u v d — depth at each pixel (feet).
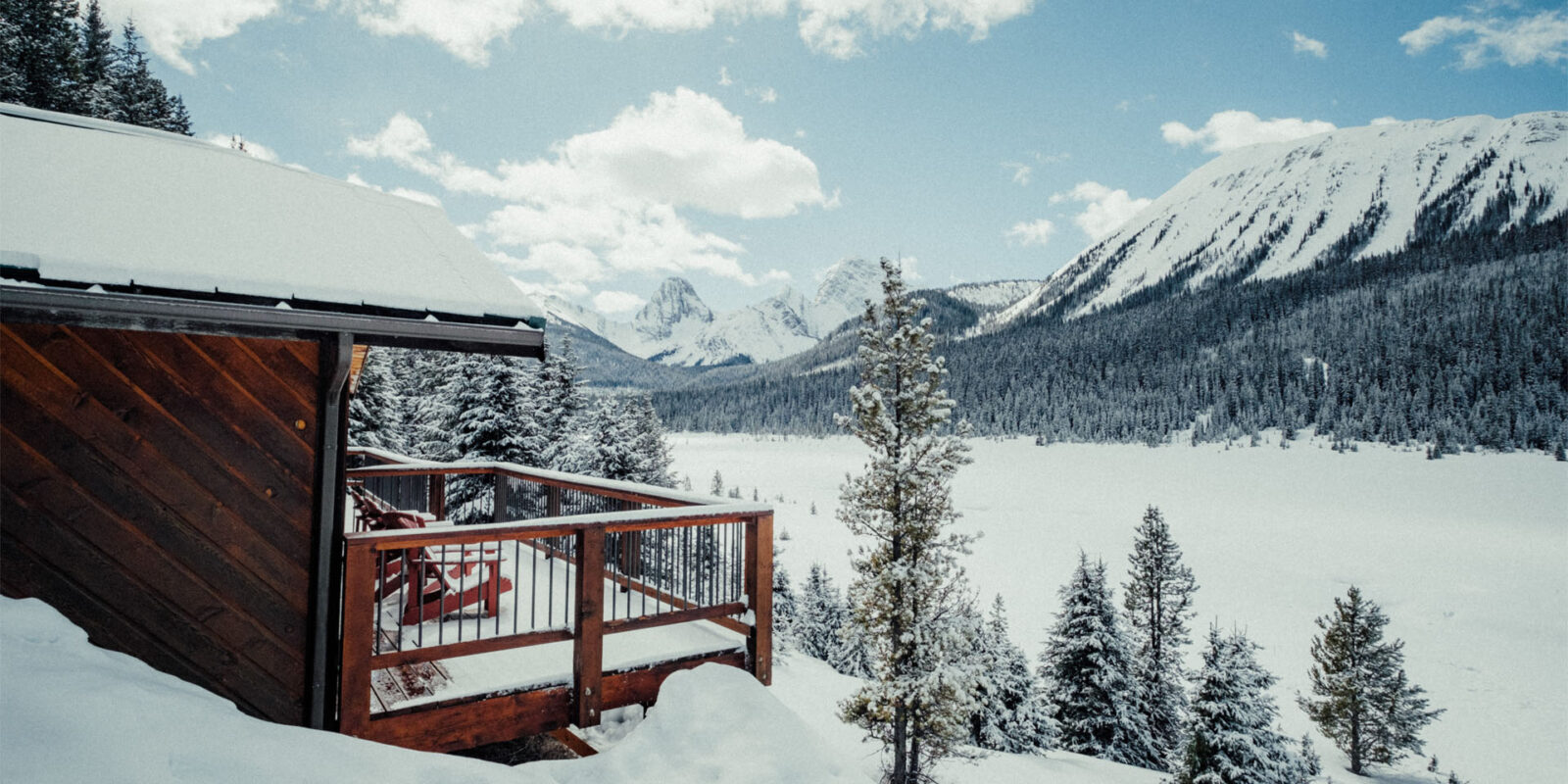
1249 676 70.38
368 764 8.45
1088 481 349.82
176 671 9.68
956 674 48.80
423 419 85.97
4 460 8.84
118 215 10.04
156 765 6.73
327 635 10.73
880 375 53.67
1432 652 150.71
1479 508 277.23
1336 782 97.91
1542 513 267.18
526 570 20.03
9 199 9.48
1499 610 172.76
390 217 13.87
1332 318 531.50
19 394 8.96
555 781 9.93
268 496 10.43
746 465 429.38
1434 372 406.21
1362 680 107.04
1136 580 107.65
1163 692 97.19
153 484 9.66
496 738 11.79
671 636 15.11
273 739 8.06
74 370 9.27
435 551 16.33
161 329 9.02
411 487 25.35
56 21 82.69
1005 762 70.69
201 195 11.75
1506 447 343.46
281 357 10.57
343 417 11.01
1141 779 70.28
